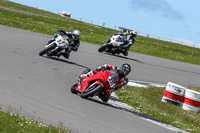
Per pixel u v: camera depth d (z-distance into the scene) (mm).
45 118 25453
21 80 38500
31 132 20844
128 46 90062
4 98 28547
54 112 27969
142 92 55688
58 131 22234
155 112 41781
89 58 74188
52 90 37531
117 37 89250
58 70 52156
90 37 133000
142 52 124688
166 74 81250
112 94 47656
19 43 68500
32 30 106438
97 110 33094
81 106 32875
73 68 57625
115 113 34312
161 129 33312
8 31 84625
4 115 22969
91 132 24578
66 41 59031
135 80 64500
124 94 47938
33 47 67875
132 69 75250
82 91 37250
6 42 65562
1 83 34156
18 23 112125
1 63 45438
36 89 35781
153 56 116062
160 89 62125
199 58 161625
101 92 37344
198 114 52531
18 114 24000
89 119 28469
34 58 55906
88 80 37188
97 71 38188
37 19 159750
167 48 172375
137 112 39656
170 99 54406
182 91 54875
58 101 32594
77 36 60062
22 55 55688
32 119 23984
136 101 44750
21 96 30844
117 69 37906
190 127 40031
